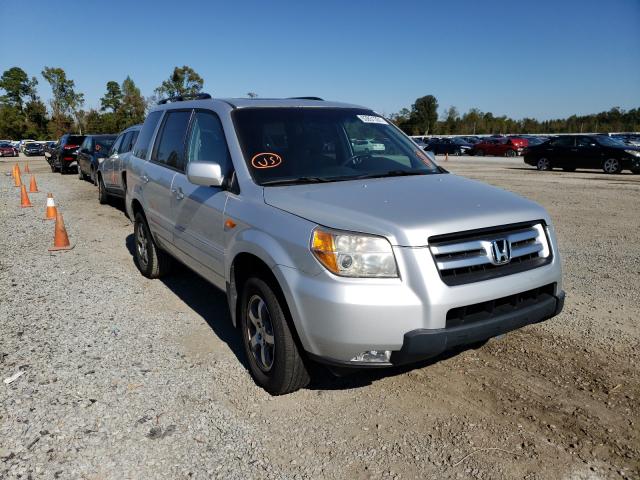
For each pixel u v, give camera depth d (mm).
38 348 4320
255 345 3689
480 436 3088
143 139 6230
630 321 4730
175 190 4867
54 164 23469
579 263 6715
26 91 100438
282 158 4016
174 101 5914
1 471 2805
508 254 3201
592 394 3512
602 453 2922
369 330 2898
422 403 3445
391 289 2902
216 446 3025
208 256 4254
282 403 3467
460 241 3068
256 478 2762
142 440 3076
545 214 3480
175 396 3559
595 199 12305
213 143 4395
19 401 3490
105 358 4137
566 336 4422
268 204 3545
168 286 5992
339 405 3438
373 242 2953
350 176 3982
